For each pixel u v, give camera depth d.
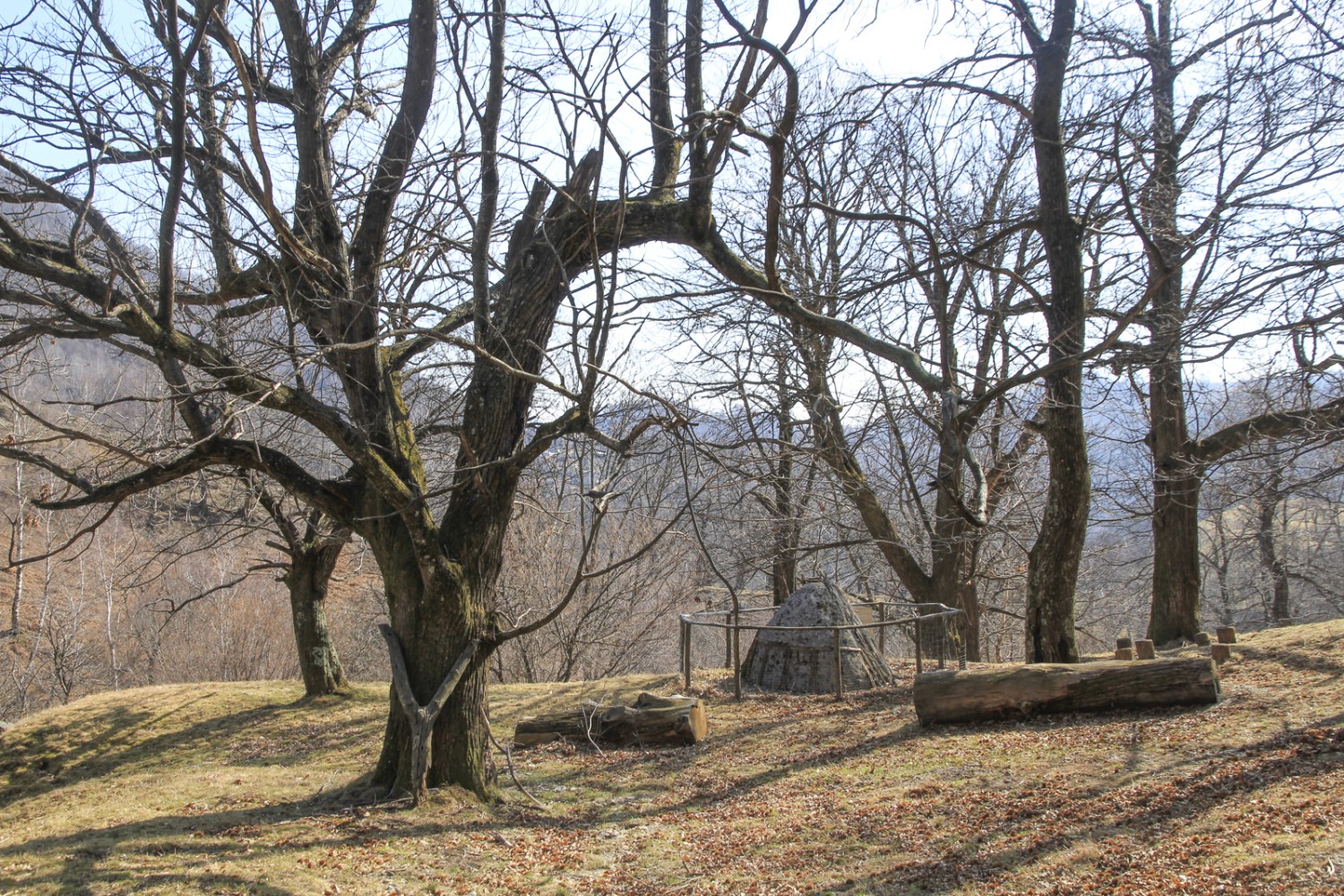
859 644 13.13
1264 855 5.39
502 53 6.66
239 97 6.96
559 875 6.39
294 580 14.66
